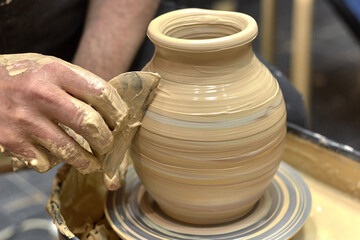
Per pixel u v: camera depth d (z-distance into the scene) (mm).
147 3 1138
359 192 902
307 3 1860
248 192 740
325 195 921
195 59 684
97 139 665
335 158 918
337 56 2898
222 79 692
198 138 685
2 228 1691
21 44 1161
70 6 1213
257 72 730
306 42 1938
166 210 812
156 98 718
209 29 779
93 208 896
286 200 831
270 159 732
